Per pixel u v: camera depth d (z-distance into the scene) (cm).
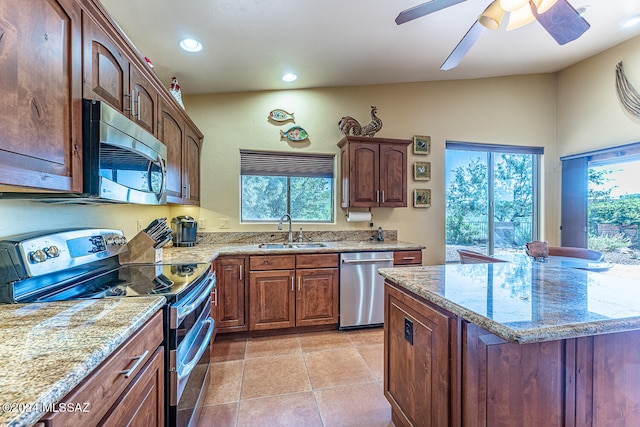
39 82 88
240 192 321
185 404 128
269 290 263
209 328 163
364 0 187
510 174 390
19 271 105
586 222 356
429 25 227
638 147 300
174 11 181
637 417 108
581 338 104
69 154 102
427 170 355
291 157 332
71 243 133
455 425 104
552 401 103
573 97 366
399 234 352
